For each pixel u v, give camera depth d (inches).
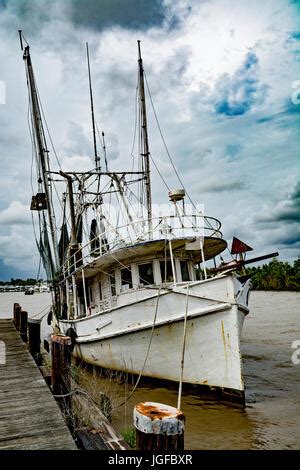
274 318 1111.0
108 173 693.3
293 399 393.1
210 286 386.9
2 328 625.0
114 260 491.8
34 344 441.4
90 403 262.7
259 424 324.5
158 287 436.8
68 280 668.1
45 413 224.8
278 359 595.8
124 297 476.1
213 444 287.6
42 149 759.7
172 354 407.2
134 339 431.2
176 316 398.3
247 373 519.2
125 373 450.3
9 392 266.7
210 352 385.7
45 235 717.3
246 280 474.3
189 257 508.7
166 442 137.6
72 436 196.2
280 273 2832.2
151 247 456.8
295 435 300.2
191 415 349.1
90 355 508.1
